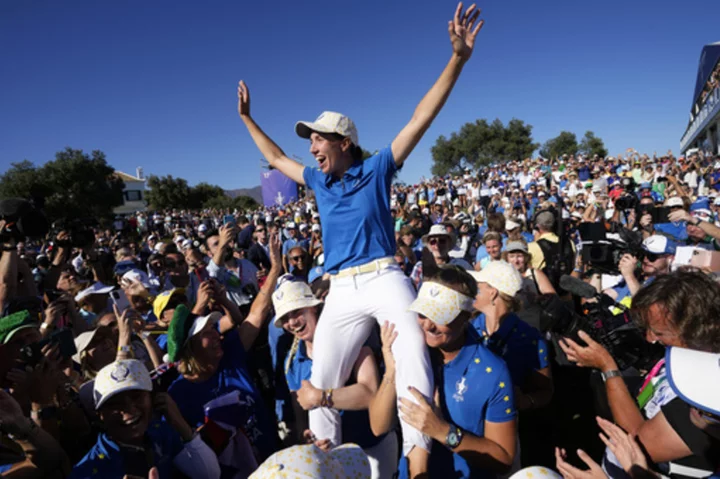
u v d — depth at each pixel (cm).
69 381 267
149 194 5550
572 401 442
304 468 130
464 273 210
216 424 247
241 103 293
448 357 222
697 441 157
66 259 491
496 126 6131
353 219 230
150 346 331
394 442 280
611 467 208
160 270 645
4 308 332
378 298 221
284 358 328
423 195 2017
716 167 1403
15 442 202
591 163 2328
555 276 490
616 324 232
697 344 167
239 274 574
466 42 213
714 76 2364
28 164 3111
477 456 194
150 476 167
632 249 371
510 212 1085
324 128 228
